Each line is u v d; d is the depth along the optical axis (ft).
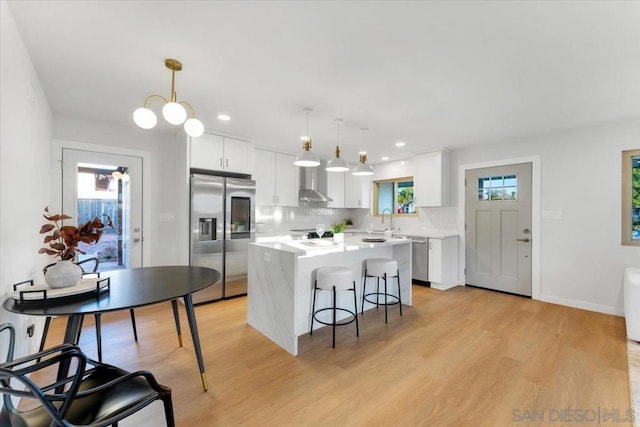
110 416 3.57
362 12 5.30
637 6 5.02
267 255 9.21
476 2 5.01
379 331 9.61
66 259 5.57
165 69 7.45
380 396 6.27
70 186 11.16
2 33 5.05
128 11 5.32
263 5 5.13
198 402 6.06
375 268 10.52
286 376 7.01
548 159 12.75
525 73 7.51
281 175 16.98
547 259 12.78
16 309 4.60
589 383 6.68
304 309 9.48
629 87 8.26
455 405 5.98
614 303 11.16
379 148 15.89
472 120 11.17
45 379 6.84
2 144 5.18
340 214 21.89
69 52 6.69
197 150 12.67
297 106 9.84
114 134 12.16
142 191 12.86
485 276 14.83
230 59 6.95
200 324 10.18
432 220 17.20
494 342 8.79
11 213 5.68
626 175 11.05
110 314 11.01
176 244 13.74
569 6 5.08
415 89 8.50
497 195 14.35
